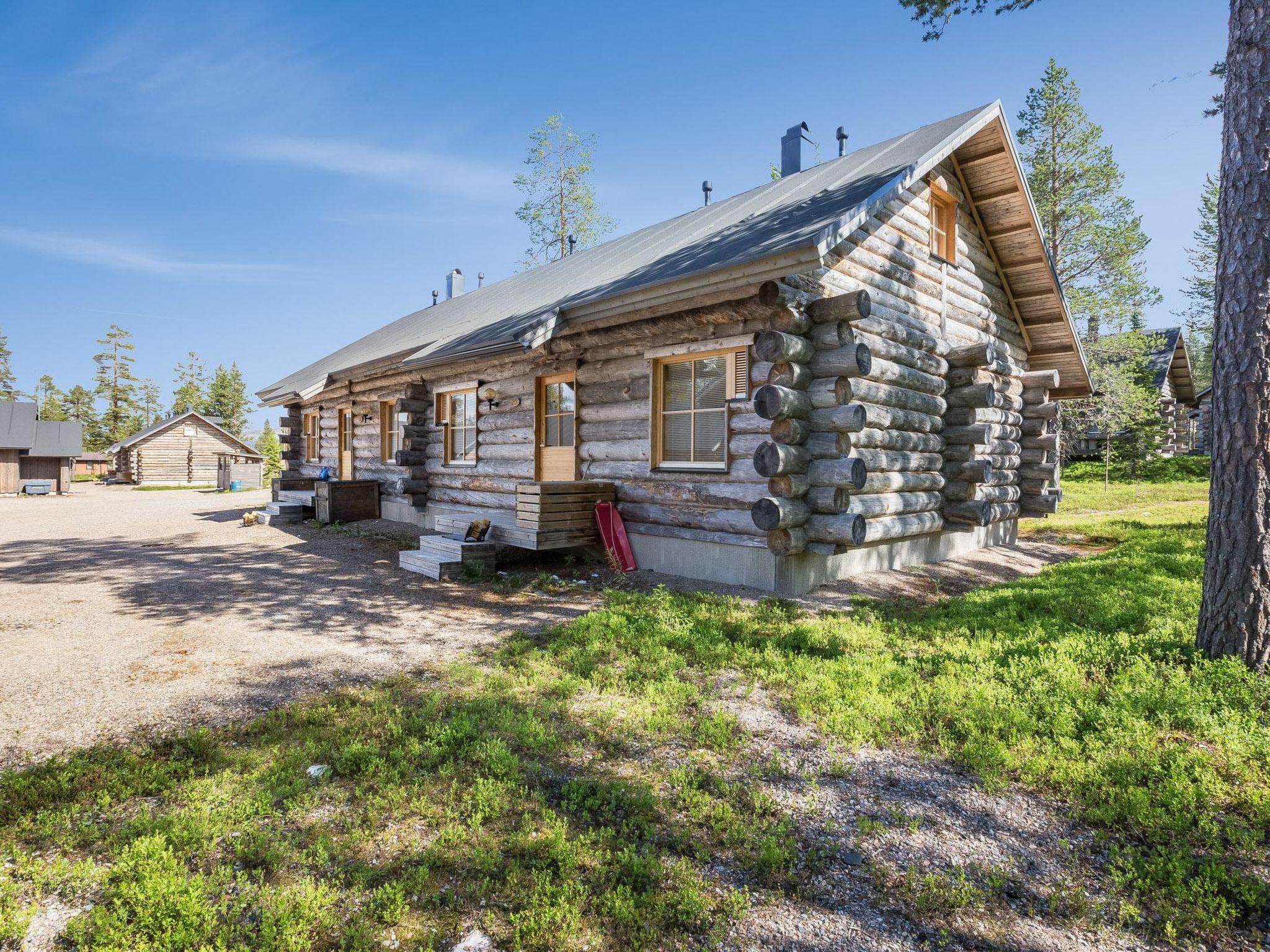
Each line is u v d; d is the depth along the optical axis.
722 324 7.46
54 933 2.29
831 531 6.73
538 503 8.09
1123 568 8.34
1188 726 3.71
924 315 8.98
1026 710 3.96
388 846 2.79
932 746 3.67
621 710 4.15
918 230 8.88
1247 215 4.41
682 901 2.46
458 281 22.39
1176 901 2.50
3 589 7.52
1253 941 2.32
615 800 3.13
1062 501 17.66
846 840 2.89
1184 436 33.50
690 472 7.92
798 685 4.41
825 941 2.33
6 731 3.81
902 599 7.16
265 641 5.59
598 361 9.11
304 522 13.54
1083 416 23.19
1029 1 7.46
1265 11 4.36
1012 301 11.52
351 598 7.14
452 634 5.82
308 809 3.03
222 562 9.23
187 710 4.15
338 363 15.85
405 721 3.94
